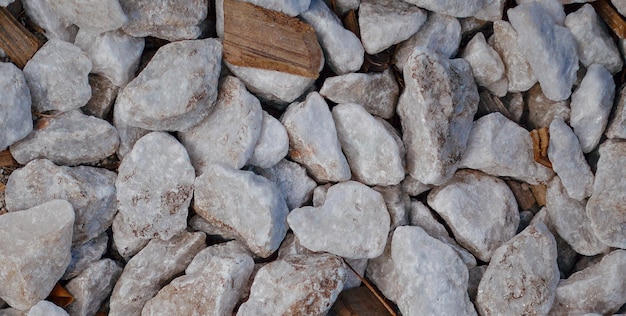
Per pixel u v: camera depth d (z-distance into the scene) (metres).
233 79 0.58
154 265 0.57
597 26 0.60
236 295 0.56
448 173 0.59
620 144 0.60
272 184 0.57
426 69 0.58
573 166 0.60
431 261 0.57
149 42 0.60
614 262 0.58
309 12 0.59
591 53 0.60
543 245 0.58
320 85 0.62
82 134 0.57
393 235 0.59
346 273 0.57
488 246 0.60
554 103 0.62
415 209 0.61
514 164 0.60
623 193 0.59
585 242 0.61
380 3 0.60
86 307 0.57
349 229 0.58
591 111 0.60
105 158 0.59
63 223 0.55
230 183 0.56
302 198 0.60
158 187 0.57
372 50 0.60
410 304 0.57
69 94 0.57
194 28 0.58
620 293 0.58
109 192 0.57
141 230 0.57
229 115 0.58
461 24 0.62
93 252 0.58
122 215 0.58
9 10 0.57
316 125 0.58
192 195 0.58
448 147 0.58
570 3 0.62
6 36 0.57
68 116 0.57
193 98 0.56
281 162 0.60
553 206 0.61
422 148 0.58
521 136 0.61
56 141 0.56
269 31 0.58
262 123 0.58
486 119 0.60
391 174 0.59
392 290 0.60
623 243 0.59
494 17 0.61
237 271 0.56
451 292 0.57
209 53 0.57
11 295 0.55
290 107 0.59
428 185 0.61
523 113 0.63
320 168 0.59
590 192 0.60
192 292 0.56
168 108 0.56
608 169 0.59
